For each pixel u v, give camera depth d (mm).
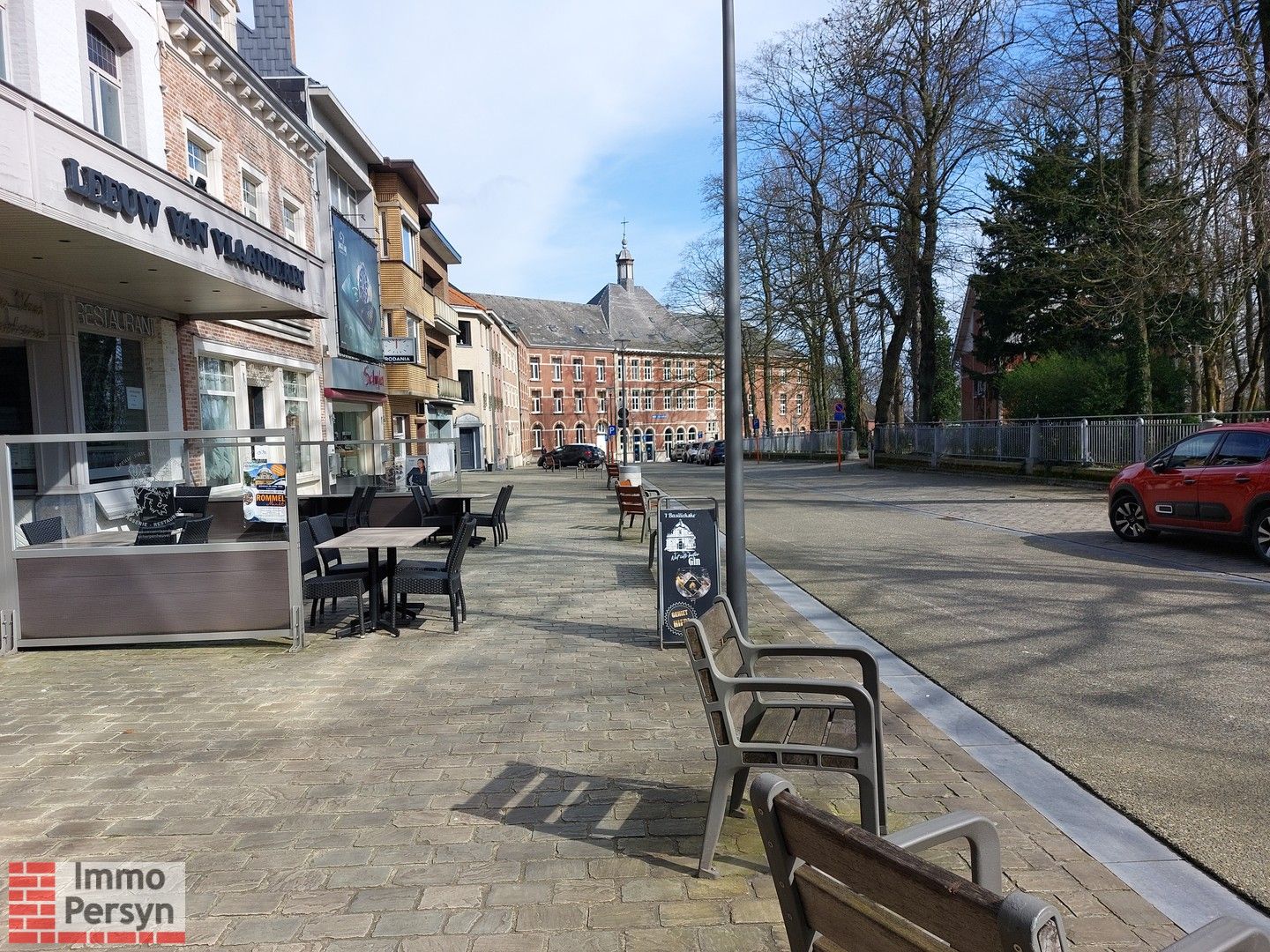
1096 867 3201
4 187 6793
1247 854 3260
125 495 7566
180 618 6613
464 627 7395
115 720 5023
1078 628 6918
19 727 4914
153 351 12984
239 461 6852
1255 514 9727
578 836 3537
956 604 7969
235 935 2852
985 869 2279
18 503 6707
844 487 23750
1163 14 14891
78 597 6555
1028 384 24656
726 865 3283
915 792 3900
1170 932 2789
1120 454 19500
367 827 3633
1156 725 4742
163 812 3801
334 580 6980
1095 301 18969
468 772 4211
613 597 8750
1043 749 4406
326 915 2963
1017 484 21750
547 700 5344
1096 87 16516
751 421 59688
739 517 6363
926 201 27156
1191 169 14688
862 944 1652
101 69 11562
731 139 6203
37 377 10680
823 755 3131
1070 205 23359
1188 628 6859
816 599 8430
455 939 2816
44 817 3760
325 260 20938
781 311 34781
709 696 3256
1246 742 4453
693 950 2738
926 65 25141
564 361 87062
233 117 15812
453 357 51094
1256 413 16531
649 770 4223
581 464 53531
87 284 10625
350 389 22703
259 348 16922
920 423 29906
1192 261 15180
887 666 6031
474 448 51906
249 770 4270
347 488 14586
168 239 9141
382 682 5750
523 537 14125
